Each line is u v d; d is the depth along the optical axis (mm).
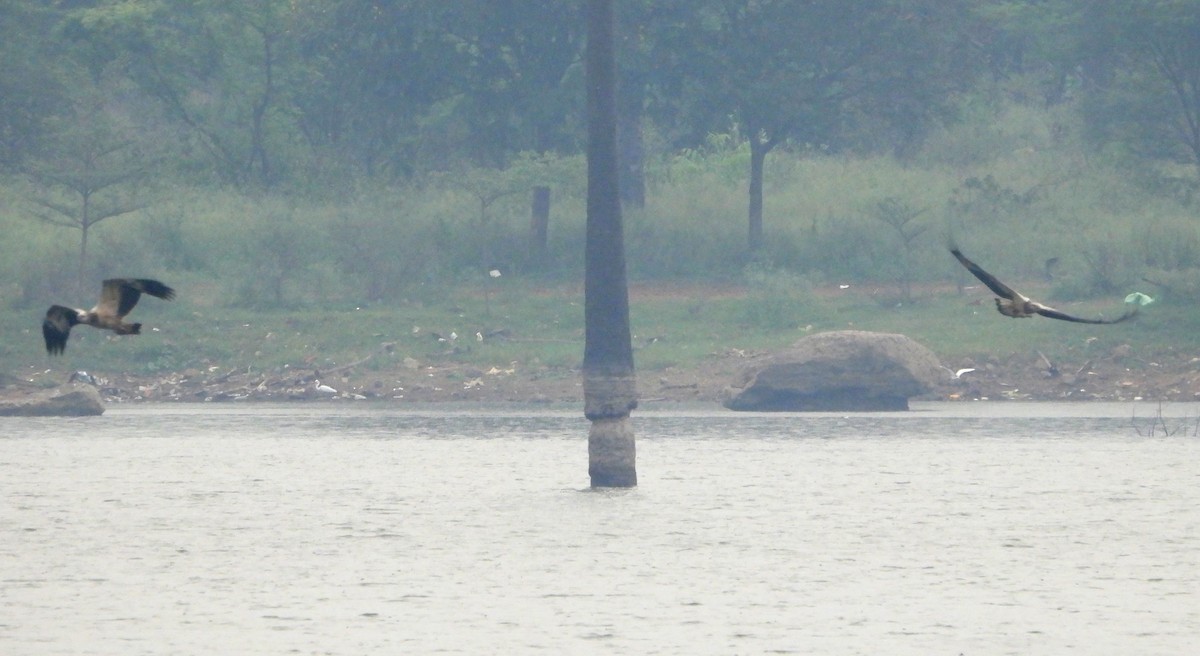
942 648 69438
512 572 86875
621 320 116938
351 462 137250
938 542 95938
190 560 91062
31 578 85688
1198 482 122312
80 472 130625
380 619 75375
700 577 85250
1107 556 91250
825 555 91938
